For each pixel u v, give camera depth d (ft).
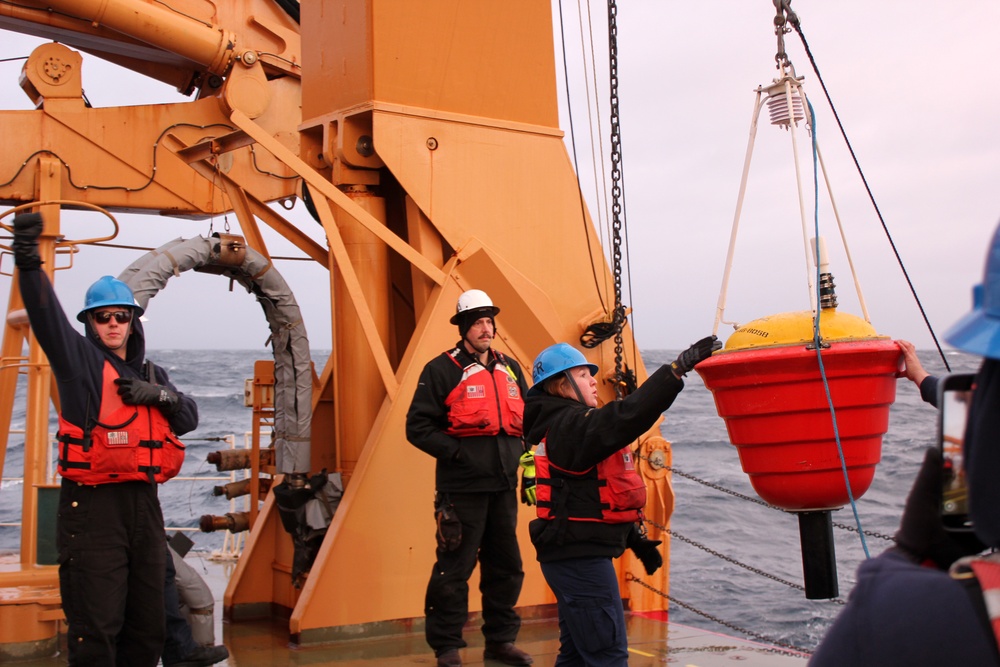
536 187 19.88
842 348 9.43
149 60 24.85
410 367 17.92
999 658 3.70
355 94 18.83
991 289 3.97
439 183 18.79
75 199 22.77
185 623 14.30
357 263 19.02
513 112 19.85
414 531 17.67
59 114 22.52
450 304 18.47
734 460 61.31
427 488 17.88
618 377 17.01
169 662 14.08
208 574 23.86
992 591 3.80
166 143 23.93
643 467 20.26
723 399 10.15
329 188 17.71
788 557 34.30
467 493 15.66
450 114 19.02
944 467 4.30
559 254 20.01
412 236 19.03
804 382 9.56
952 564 4.41
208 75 25.18
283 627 18.48
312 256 21.22
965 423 3.98
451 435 15.75
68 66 22.62
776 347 9.64
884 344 9.57
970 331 3.94
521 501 17.22
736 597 28.78
